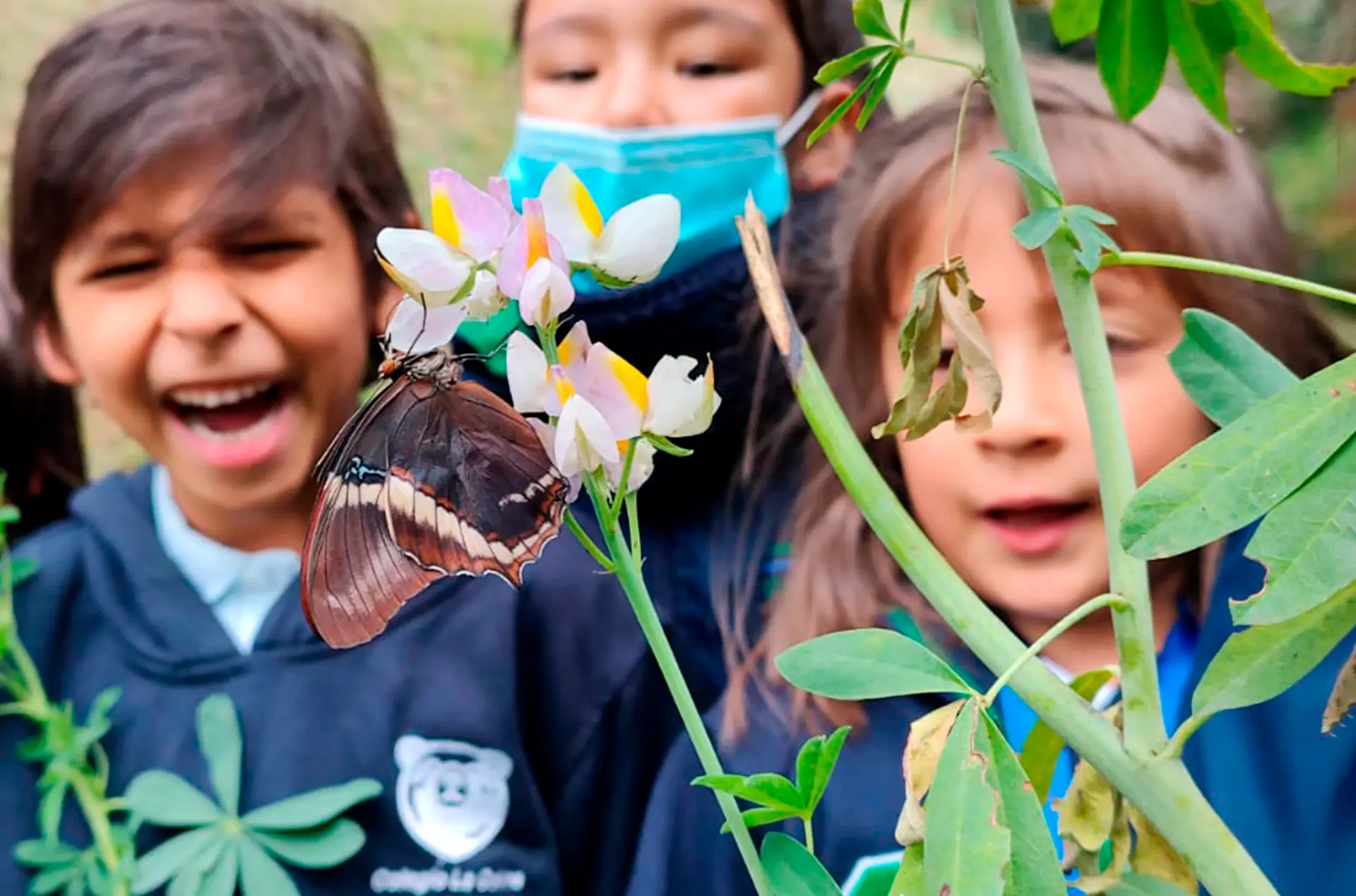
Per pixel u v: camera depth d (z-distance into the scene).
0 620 1.04
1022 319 0.98
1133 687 0.62
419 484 0.77
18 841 1.04
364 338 1.10
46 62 1.08
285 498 1.08
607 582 1.10
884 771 1.01
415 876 1.05
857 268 1.06
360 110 1.10
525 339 0.66
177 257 1.05
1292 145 1.41
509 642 1.08
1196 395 0.76
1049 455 0.98
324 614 0.78
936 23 1.53
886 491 0.65
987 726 0.60
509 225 0.67
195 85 1.05
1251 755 0.97
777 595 1.08
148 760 1.05
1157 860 0.73
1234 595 0.98
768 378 1.12
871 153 1.08
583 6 1.09
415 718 1.06
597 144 1.09
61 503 1.19
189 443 1.07
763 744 1.03
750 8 1.09
